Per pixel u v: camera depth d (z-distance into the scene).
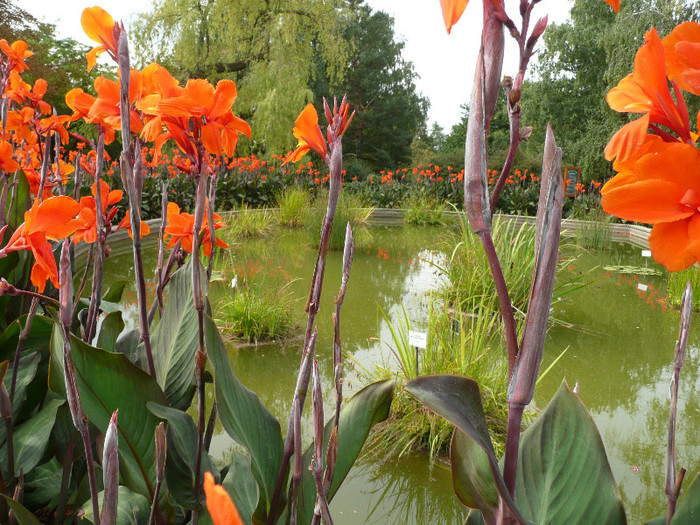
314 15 18.81
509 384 0.61
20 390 1.61
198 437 1.18
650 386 3.65
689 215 0.52
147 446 1.25
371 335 4.56
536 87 19.50
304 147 1.00
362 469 2.62
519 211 13.79
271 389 3.41
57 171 2.22
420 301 5.67
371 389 1.26
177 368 1.51
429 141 35.75
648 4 13.01
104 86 1.25
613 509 1.01
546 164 0.56
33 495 1.62
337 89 29.33
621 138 0.56
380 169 30.50
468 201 0.59
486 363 3.37
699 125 0.55
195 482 1.18
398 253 8.74
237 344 4.19
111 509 0.60
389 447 2.80
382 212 14.09
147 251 7.70
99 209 1.36
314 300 0.97
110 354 1.18
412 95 32.09
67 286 0.80
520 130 0.60
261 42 18.66
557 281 6.56
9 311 1.90
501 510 0.68
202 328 1.12
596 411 3.26
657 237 0.54
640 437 2.93
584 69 18.20
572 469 1.07
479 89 0.56
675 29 0.60
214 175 1.19
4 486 1.33
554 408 1.13
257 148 19.94
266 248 8.59
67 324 0.80
